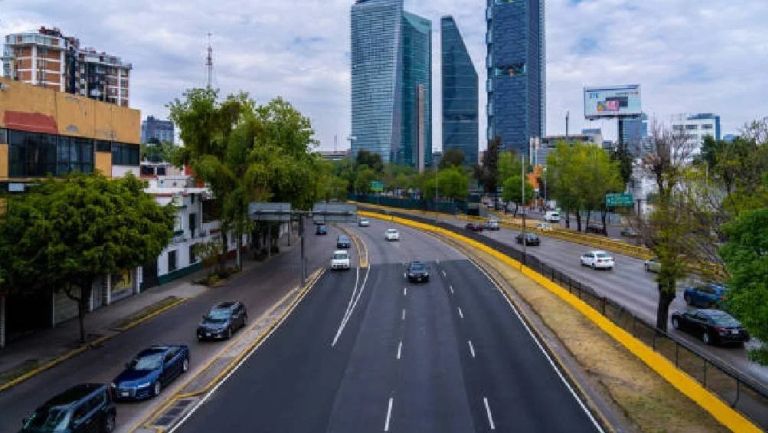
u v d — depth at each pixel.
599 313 34.34
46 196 29.34
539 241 73.44
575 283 39.94
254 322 36.03
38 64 147.62
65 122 37.53
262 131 55.25
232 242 63.56
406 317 37.19
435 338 32.22
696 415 21.17
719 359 27.34
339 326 34.97
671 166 35.56
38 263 28.19
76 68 168.12
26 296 32.94
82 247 28.38
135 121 45.09
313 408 22.31
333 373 26.44
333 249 71.62
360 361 28.17
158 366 24.36
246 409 22.33
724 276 26.58
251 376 26.17
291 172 54.06
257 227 58.50
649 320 34.41
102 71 177.62
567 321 35.12
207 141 54.34
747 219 18.47
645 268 53.78
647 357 27.17
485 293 44.94
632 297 41.88
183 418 21.58
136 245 29.83
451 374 26.17
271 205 48.06
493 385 24.72
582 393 23.70
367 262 60.91
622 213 50.25
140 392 23.12
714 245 27.33
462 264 59.72
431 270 55.81
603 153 85.88
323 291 45.88
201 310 39.44
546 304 39.72
